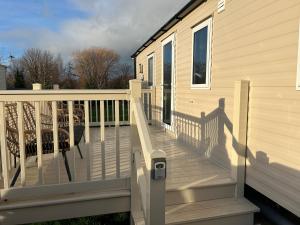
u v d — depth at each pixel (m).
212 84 3.91
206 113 4.13
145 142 1.95
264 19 2.70
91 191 2.58
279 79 2.50
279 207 2.76
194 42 4.57
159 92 6.87
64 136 2.88
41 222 2.70
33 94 2.32
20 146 2.35
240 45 3.14
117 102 2.59
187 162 3.80
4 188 2.35
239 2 3.14
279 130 2.51
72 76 20.88
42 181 2.45
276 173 2.56
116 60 20.78
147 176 1.89
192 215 2.57
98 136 5.88
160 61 6.77
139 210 2.63
